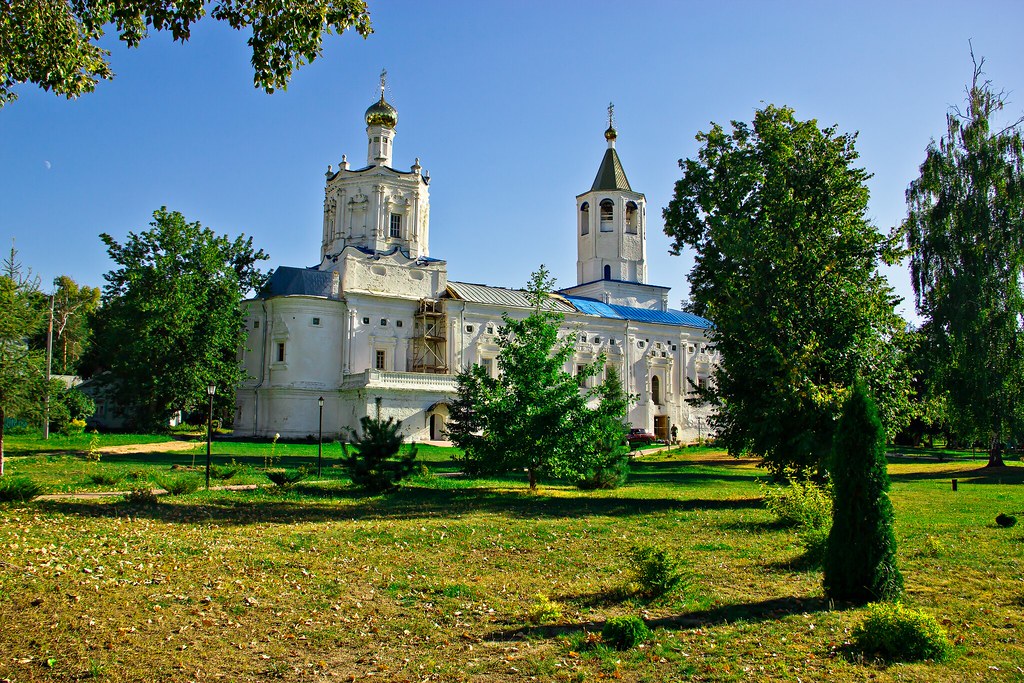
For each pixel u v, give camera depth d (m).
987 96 42.09
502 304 65.81
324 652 9.44
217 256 54.56
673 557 13.15
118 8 15.57
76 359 80.56
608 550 15.86
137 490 22.39
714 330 27.00
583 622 10.58
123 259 52.66
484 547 16.16
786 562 14.27
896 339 24.97
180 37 15.46
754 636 9.79
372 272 62.06
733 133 37.31
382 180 66.56
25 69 15.91
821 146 33.53
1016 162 40.62
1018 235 39.34
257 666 8.91
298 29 15.41
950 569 13.45
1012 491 28.03
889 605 9.48
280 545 15.95
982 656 8.84
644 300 78.38
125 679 8.42
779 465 24.34
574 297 75.31
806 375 23.69
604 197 78.56
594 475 29.67
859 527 11.30
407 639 9.92
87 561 13.53
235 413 60.62
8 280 29.20
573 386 28.59
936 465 45.03
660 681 8.35
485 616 10.91
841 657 8.90
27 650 9.19
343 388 58.78
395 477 27.16
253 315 61.19
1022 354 38.66
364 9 15.84
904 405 24.78
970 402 39.28
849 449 11.50
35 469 30.30
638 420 72.94
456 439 28.86
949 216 41.28
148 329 50.28
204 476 29.48
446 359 62.91
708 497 26.39
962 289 39.56
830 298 24.88
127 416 55.88
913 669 8.45
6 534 15.45
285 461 39.25
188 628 10.23
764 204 32.97
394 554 15.23
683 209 38.69
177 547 15.25
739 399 25.12
